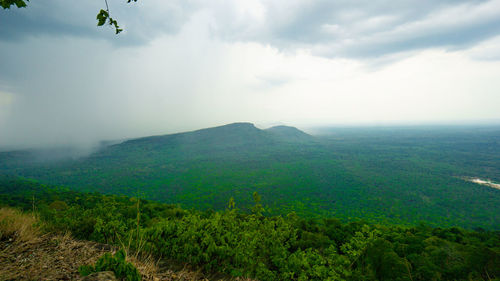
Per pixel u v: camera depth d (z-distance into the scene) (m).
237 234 4.58
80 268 1.99
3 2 2.38
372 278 4.60
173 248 3.35
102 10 2.44
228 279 3.19
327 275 5.11
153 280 2.54
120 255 2.16
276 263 5.35
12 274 2.14
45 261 2.50
